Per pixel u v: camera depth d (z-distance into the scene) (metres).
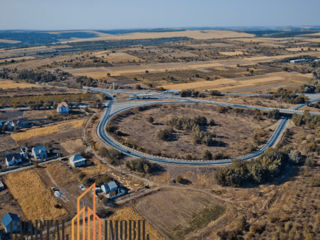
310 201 82.19
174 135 143.50
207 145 130.75
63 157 116.19
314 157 114.81
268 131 147.38
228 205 85.94
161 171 105.25
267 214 79.06
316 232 67.69
